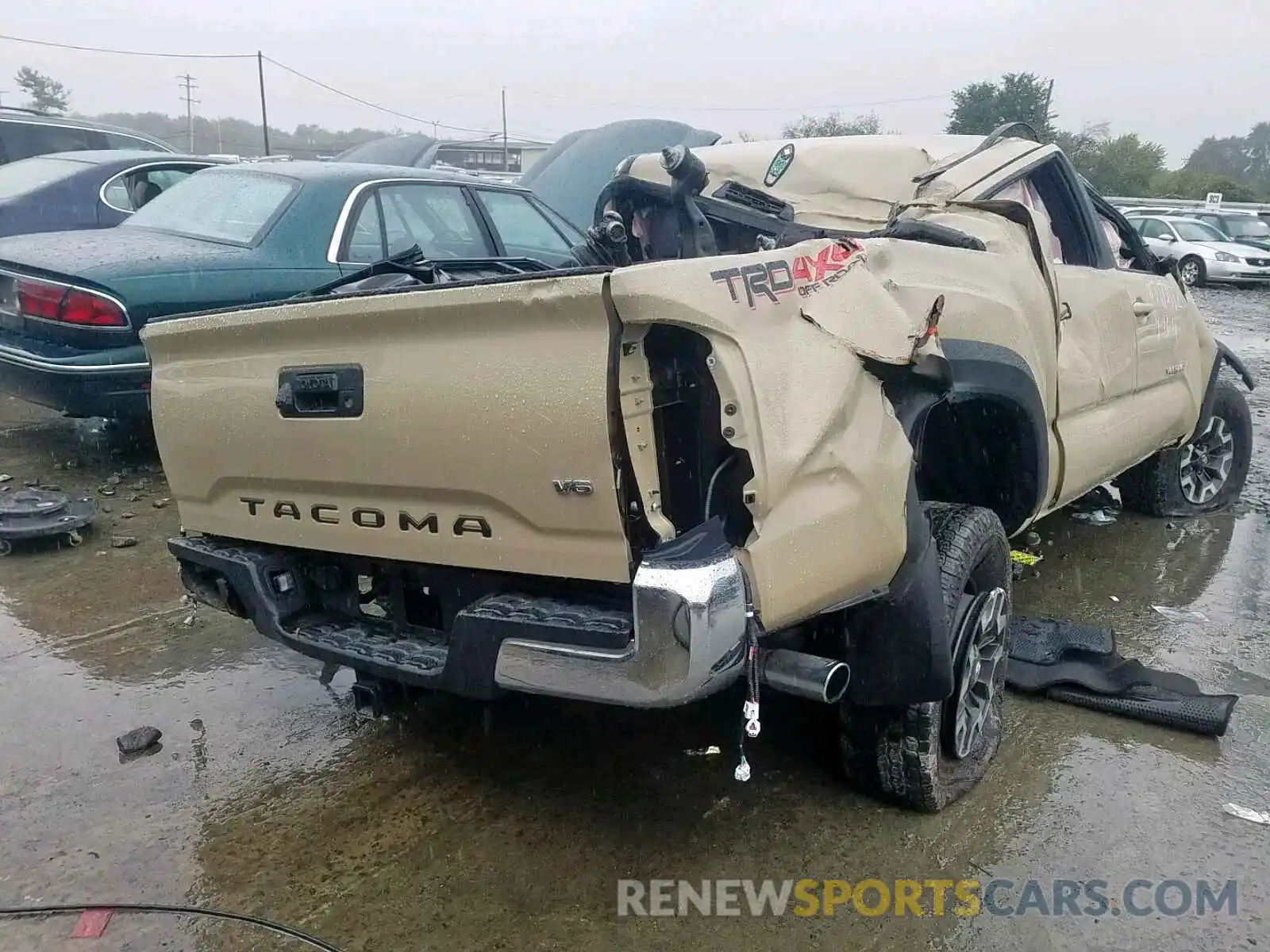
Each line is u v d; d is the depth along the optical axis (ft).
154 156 27.45
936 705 9.42
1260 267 69.77
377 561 9.83
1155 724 11.75
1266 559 17.40
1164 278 16.98
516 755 11.18
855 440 8.18
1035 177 14.20
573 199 28.12
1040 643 13.00
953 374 10.03
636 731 11.62
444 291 8.03
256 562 10.31
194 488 10.68
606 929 8.46
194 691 12.69
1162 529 18.98
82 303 17.95
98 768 10.89
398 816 10.03
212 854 9.45
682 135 28.19
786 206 13.62
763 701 12.27
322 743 11.45
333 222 19.88
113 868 9.25
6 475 21.08
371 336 8.66
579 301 7.36
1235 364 19.34
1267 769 10.85
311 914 8.66
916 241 10.61
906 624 8.89
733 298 7.61
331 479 9.31
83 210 25.35
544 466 7.82
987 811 10.05
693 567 7.22
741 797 10.28
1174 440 17.84
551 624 7.88
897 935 8.38
